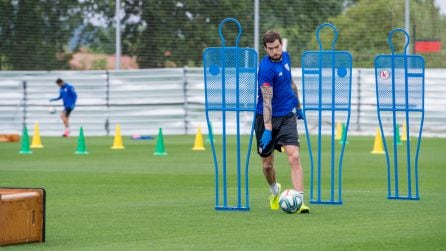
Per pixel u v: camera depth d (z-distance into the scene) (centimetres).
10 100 5822
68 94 5531
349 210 2056
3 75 5809
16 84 5816
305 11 5638
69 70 5859
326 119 5638
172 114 5791
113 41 5878
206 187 2600
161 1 5753
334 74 2178
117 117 5825
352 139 5103
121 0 5778
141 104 5806
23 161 3616
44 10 5822
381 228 1773
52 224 1844
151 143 4884
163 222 1867
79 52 5878
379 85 2338
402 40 5531
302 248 1548
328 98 2202
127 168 3269
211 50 2052
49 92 5809
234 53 2030
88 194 2416
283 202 1997
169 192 2467
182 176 2953
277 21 5647
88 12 5862
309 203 2192
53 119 5825
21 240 1588
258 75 2020
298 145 2028
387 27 5569
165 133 5806
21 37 5806
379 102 2338
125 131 5831
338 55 2192
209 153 4062
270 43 1992
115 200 2273
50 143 4912
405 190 2509
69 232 1738
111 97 5809
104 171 3141
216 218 1925
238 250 1530
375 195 2380
